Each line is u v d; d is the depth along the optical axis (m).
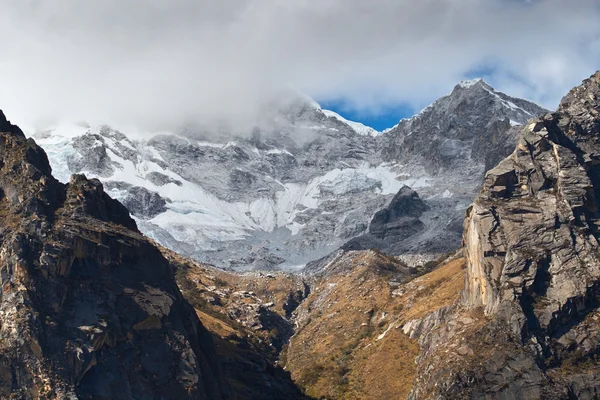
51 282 136.62
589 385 175.12
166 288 151.62
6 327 131.88
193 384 142.75
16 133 162.50
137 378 138.12
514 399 174.00
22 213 144.00
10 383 129.38
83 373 132.50
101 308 139.75
